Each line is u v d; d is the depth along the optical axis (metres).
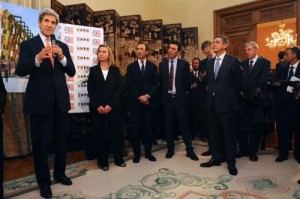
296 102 3.30
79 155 3.97
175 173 2.99
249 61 3.51
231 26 5.90
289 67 3.43
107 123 3.35
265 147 4.18
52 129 2.56
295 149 3.42
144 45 3.59
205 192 2.45
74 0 5.12
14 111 3.79
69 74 2.65
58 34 3.64
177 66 3.60
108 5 5.85
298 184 2.62
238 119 3.50
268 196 2.35
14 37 3.47
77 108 3.81
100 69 3.26
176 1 6.75
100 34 4.02
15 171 3.23
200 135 4.84
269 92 3.46
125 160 3.57
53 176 2.90
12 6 3.46
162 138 4.90
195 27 6.09
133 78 3.54
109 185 2.67
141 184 2.68
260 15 5.43
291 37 8.80
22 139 3.82
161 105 3.91
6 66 3.35
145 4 6.80
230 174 2.93
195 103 4.57
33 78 2.42
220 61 3.04
